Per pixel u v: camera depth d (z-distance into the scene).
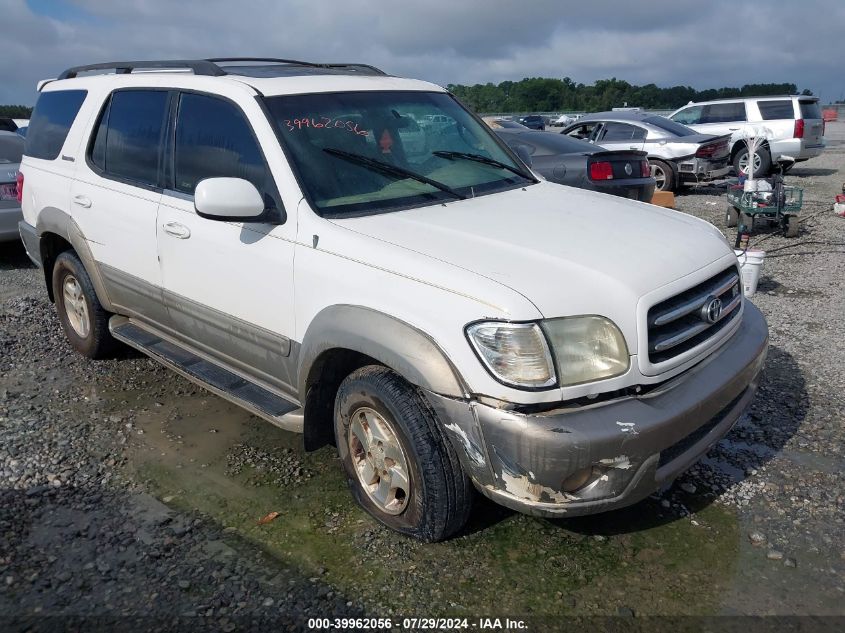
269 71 4.29
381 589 2.97
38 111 5.65
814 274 7.76
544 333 2.68
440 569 3.08
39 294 7.30
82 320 5.39
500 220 3.41
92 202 4.69
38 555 3.20
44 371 5.29
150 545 3.26
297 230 3.38
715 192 15.06
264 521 3.43
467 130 4.45
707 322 3.15
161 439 4.27
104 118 4.77
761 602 2.86
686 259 3.20
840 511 3.44
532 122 42.75
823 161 20.81
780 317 6.24
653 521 3.40
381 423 3.19
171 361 4.32
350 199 3.50
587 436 2.64
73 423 4.47
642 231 3.39
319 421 3.57
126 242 4.43
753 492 3.62
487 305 2.71
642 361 2.83
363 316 3.03
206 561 3.15
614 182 8.62
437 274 2.88
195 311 4.04
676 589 2.94
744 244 8.60
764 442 4.09
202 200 3.26
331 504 3.57
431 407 2.88
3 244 9.66
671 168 14.18
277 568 3.10
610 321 2.78
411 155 3.98
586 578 3.02
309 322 3.32
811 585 2.95
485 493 2.87
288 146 3.55
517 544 3.23
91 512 3.53
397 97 4.22
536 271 2.86
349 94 4.01
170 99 4.21
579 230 3.32
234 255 3.66
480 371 2.71
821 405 4.51
